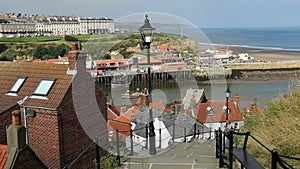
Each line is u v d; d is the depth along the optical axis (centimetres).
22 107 1397
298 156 664
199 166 682
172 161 717
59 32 12781
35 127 1373
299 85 1002
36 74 1596
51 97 1374
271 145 737
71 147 1362
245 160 508
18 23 12725
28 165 898
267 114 954
